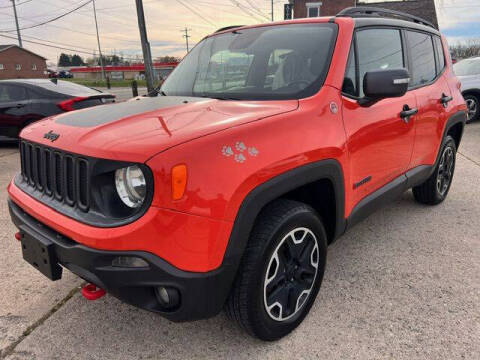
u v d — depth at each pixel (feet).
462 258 10.83
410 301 8.91
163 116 7.14
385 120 9.60
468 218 13.52
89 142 6.32
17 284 9.70
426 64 12.69
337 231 8.60
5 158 23.53
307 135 7.35
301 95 8.22
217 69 10.06
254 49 9.83
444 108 13.01
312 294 8.20
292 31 9.83
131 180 5.90
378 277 9.91
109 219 6.01
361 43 9.46
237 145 6.32
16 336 7.90
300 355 7.36
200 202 5.88
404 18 12.55
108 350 7.55
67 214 6.50
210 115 7.15
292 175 6.91
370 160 9.26
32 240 7.02
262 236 6.77
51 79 27.37
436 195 14.16
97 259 5.94
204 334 7.96
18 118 25.38
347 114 8.44
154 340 7.81
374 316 8.41
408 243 11.74
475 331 7.91
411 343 7.61
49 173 7.16
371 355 7.32
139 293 6.26
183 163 5.78
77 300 9.08
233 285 6.75
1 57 198.80
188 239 5.90
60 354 7.44
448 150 14.28
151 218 5.74
